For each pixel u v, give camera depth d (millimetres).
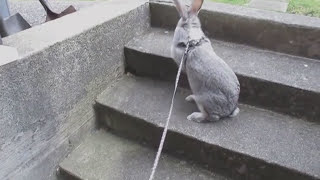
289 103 927
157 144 969
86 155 978
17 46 815
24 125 814
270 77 939
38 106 838
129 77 1142
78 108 977
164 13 1190
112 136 1046
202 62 860
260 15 1054
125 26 1092
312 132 878
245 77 953
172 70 1070
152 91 1067
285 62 1010
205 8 1107
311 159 795
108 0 1207
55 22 971
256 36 1065
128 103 1019
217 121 926
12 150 802
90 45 956
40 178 912
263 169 812
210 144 859
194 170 900
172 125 921
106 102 1026
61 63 873
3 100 743
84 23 965
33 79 803
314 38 983
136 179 884
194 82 887
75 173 923
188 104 1003
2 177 798
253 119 928
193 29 891
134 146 997
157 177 883
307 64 999
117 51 1084
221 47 1099
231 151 836
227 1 1340
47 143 902
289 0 1340
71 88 930
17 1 1538
